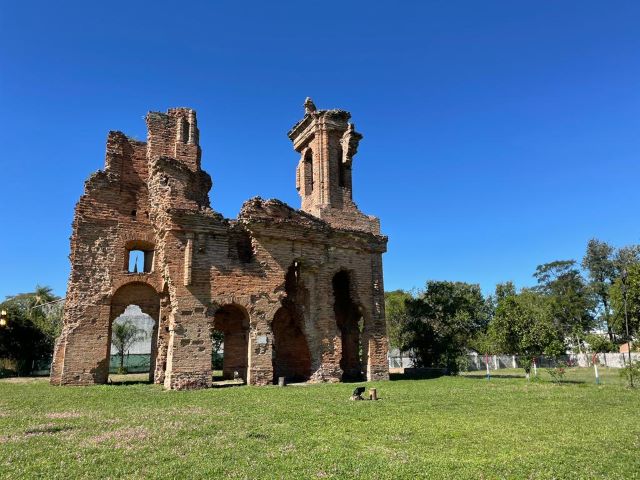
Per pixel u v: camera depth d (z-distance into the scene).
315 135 36.28
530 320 33.09
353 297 32.53
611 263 75.75
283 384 26.39
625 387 26.11
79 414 15.20
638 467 8.97
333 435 11.84
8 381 31.47
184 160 31.86
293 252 30.02
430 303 43.16
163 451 10.05
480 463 9.22
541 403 18.69
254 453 9.91
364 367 32.34
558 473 8.56
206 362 25.09
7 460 9.26
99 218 30.00
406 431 12.39
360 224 34.75
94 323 28.36
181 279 25.53
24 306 73.12
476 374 43.12
